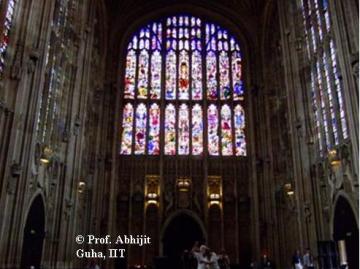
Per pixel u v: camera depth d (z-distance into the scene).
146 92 41.66
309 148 27.95
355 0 21.91
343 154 23.34
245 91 41.88
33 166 21.64
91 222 33.56
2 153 17.78
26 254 21.03
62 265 25.31
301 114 29.17
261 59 41.31
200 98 41.56
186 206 37.28
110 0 41.00
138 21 44.16
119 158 38.72
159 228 36.50
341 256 22.59
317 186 26.70
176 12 45.12
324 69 27.09
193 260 24.36
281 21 33.75
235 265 33.94
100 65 38.88
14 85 18.98
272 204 35.66
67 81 28.50
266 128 38.59
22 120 19.66
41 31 21.59
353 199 21.95
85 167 32.03
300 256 26.83
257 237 35.75
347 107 21.09
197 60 43.38
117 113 39.69
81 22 30.64
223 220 37.09
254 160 38.28
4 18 18.69
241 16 43.66
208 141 39.81
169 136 39.88
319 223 26.03
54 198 25.31
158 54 43.47
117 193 37.66
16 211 18.45
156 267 27.53
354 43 21.47
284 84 34.84
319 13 28.08
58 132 26.34
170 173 38.50
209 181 38.41
